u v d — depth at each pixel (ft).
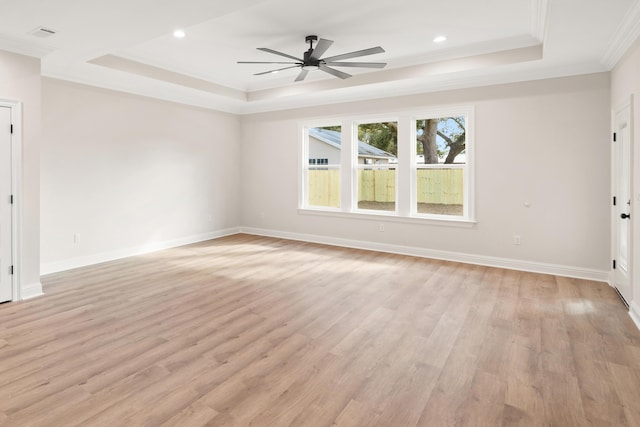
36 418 6.11
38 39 11.23
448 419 6.17
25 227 11.81
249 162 23.72
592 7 8.96
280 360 8.09
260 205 23.45
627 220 11.27
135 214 18.12
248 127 23.57
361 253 18.60
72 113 15.49
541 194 14.93
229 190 23.39
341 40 13.73
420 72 15.64
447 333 9.48
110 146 16.93
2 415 6.17
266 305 11.42
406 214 18.24
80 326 9.78
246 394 6.84
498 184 15.80
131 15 9.61
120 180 17.40
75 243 15.80
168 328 9.71
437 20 11.93
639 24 9.50
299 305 11.43
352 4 10.90
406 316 10.58
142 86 17.67
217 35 13.33
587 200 14.08
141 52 15.12
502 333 9.46
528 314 10.72
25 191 11.77
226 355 8.30
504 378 7.39
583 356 8.26
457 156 17.72
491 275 14.71
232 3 8.99
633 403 6.56
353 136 19.84
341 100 19.74
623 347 8.67
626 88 11.31
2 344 8.72
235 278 14.26
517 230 15.51
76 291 12.64
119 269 15.48
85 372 7.54
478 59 14.38
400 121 18.07
